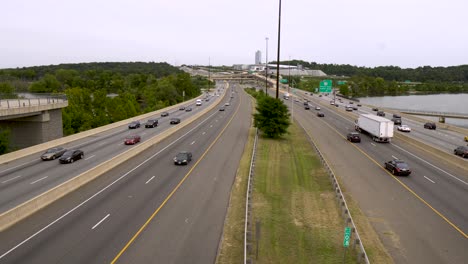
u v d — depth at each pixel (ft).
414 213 85.30
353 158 144.05
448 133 222.89
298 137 195.52
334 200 92.22
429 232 74.95
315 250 65.00
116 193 94.32
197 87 608.19
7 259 59.72
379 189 103.45
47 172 116.47
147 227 72.84
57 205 85.25
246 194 94.89
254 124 195.62
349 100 475.31
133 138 166.30
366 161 138.62
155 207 84.28
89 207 83.92
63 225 73.67
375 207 89.20
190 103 403.54
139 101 447.01
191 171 117.60
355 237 66.69
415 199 94.89
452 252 66.49
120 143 168.66
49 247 63.93
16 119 176.76
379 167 129.18
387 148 165.17
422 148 161.89
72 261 59.06
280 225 75.56
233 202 88.69
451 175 118.11
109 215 79.15
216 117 278.05
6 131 168.45
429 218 82.28
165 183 103.65
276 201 90.43
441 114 325.62
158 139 170.81
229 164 127.75
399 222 80.07
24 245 64.80
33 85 443.32
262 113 189.67
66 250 62.85
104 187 99.55
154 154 144.15
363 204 91.35
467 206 89.81
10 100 185.26
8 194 94.48
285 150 158.92
